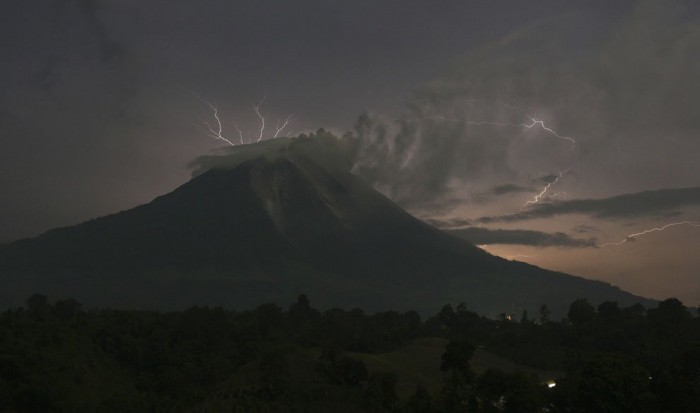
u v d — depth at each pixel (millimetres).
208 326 128250
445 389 94500
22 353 100688
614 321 146875
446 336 151750
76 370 102188
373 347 135375
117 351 114938
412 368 118625
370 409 94188
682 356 101000
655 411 82938
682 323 138500
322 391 100125
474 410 90438
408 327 155000
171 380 105812
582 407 84688
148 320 133125
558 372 120938
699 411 83250
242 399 98000
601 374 84312
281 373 104312
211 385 107188
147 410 97500
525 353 134250
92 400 96938
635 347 129125
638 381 83562
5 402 91250
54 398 93062
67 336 113938
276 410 93625
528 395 87750
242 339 128250
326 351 110062
